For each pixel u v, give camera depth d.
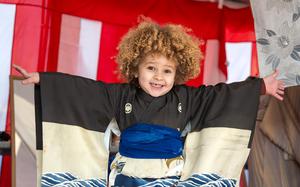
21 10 3.53
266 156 2.83
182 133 2.26
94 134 2.21
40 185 2.17
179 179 2.18
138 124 2.18
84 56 3.77
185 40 2.28
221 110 2.25
